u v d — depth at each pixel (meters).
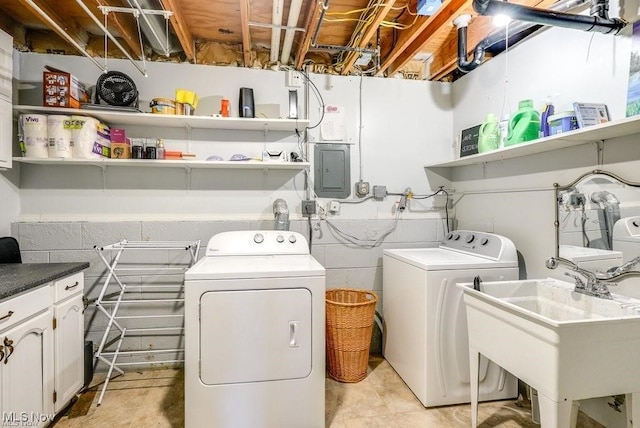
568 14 1.57
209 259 2.15
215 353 1.74
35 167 2.49
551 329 1.35
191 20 2.43
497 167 2.51
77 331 2.07
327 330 2.43
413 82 3.00
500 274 2.12
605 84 1.72
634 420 1.44
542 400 1.41
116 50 2.61
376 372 2.53
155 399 2.19
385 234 2.96
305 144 2.82
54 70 2.25
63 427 1.91
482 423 1.95
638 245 1.57
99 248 2.29
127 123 2.55
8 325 1.49
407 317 2.31
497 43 2.45
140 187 2.61
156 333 2.62
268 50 2.81
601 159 1.76
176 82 2.65
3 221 2.32
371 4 2.20
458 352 2.11
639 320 1.40
